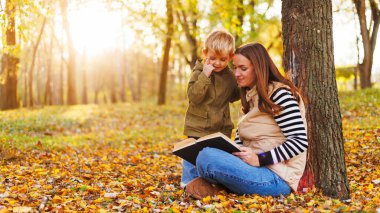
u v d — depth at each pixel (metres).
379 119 9.97
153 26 12.65
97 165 6.69
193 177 4.41
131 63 48.25
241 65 3.69
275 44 16.86
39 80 30.44
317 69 3.99
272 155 3.58
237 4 11.77
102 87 49.69
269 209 3.36
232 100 4.52
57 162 6.81
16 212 3.44
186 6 12.77
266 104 3.61
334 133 4.00
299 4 4.04
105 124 15.30
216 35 4.16
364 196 4.04
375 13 16.19
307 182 3.95
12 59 15.84
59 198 3.96
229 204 3.58
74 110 19.81
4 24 6.89
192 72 4.41
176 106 20.34
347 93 15.98
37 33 17.92
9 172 5.58
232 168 3.60
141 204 3.86
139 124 15.52
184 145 3.81
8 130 11.00
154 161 7.34
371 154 6.31
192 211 3.50
